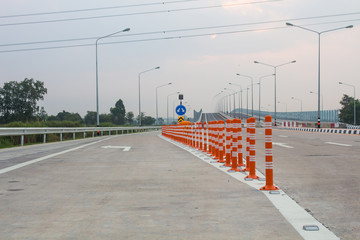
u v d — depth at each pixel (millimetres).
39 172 9742
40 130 23953
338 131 36969
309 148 16422
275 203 6012
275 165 10758
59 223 4977
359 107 123125
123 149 17797
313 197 6457
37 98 88125
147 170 10008
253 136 8461
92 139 31109
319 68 45875
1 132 18922
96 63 43500
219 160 11977
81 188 7461
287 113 113062
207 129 17078
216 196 6574
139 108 65062
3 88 86312
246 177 8383
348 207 5738
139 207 5820
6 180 8484
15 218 5242
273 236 4363
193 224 4883
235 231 4566
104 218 5207
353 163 11016
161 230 4637
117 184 7883
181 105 31219
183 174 9227
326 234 4430
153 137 34844
